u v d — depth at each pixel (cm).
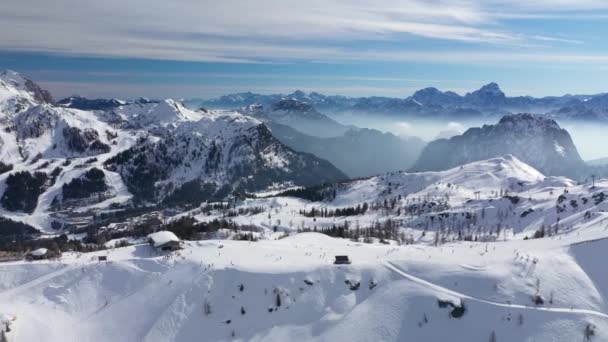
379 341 12106
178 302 13638
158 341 12638
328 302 13450
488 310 12212
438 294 12888
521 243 16475
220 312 13375
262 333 12694
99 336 12875
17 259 16575
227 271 14538
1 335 12000
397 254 15812
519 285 12800
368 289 13775
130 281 14788
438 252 15862
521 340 11312
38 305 13838
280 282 13975
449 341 11844
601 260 13588
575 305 12075
